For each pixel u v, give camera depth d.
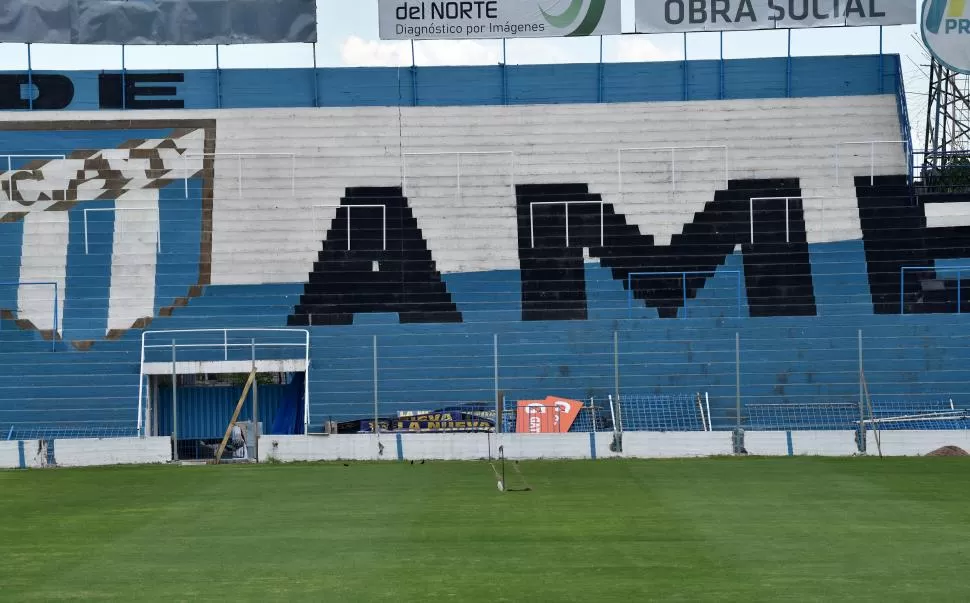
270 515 21.25
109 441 31.14
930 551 16.97
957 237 40.62
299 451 31.47
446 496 23.59
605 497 23.23
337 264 40.25
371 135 44.53
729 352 36.91
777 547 17.33
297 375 37.53
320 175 43.22
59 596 14.52
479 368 36.81
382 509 21.77
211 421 37.25
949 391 36.16
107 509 22.41
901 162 43.81
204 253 40.53
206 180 42.81
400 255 40.69
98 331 37.59
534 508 21.64
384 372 36.84
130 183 42.59
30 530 19.81
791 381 36.38
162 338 37.56
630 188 42.84
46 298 38.81
